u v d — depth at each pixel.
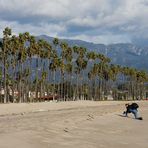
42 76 153.38
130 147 26.33
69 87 179.50
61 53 165.25
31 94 136.50
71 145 25.09
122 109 81.88
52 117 50.50
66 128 35.66
